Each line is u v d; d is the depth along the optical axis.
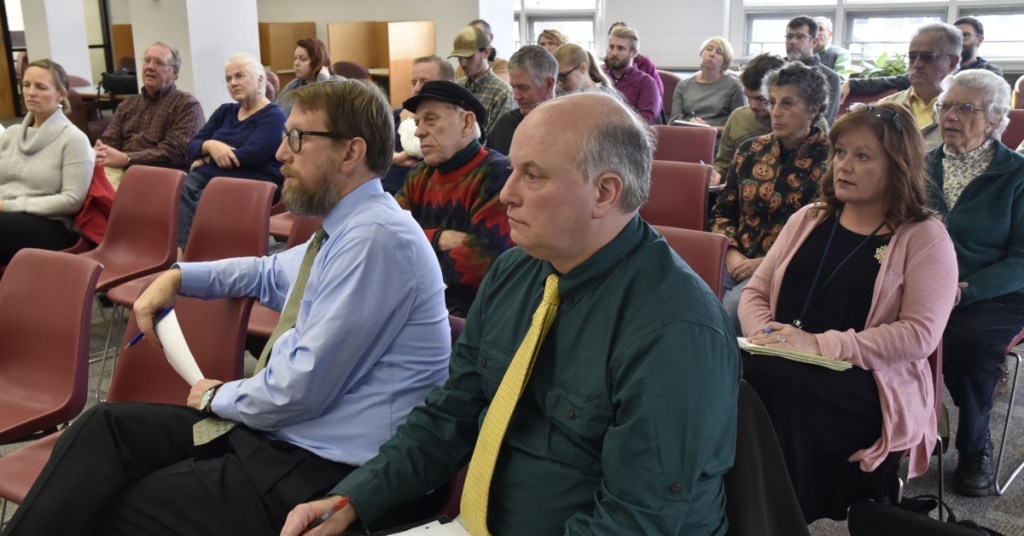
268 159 4.66
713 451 1.19
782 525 1.29
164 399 2.03
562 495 1.28
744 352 1.95
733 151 4.16
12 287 2.20
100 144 4.79
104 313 4.00
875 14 7.61
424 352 1.68
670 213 3.13
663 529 1.16
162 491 1.58
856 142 1.97
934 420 2.01
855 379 1.90
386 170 1.76
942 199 2.60
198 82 6.31
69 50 9.03
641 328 1.20
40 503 1.54
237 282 1.94
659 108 5.68
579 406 1.25
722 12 8.10
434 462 1.49
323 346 1.57
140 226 3.36
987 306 2.46
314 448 1.62
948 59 3.52
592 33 8.77
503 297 1.45
